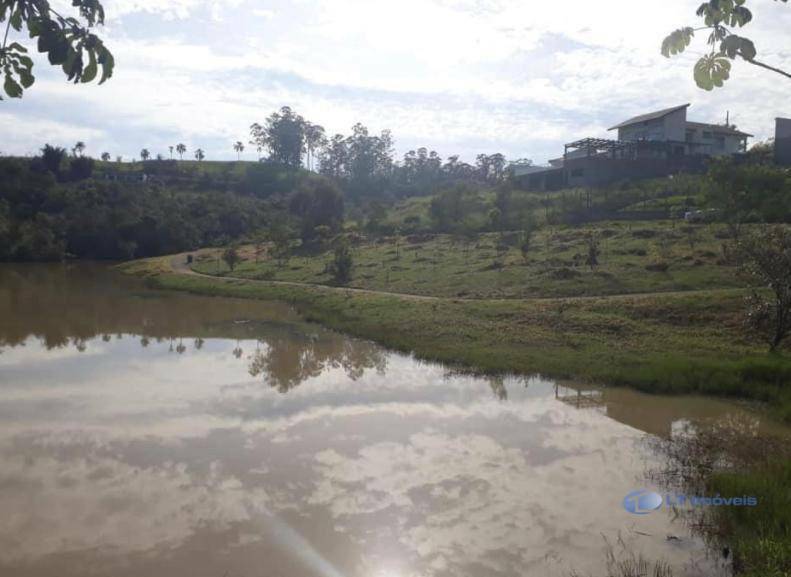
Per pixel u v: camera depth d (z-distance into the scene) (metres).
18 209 73.00
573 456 13.34
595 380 19.02
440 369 21.17
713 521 10.23
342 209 67.88
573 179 62.50
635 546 9.59
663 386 18.12
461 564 9.20
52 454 13.42
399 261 43.66
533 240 43.91
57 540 9.85
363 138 110.38
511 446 13.96
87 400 17.45
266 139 117.12
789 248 19.84
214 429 15.06
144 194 80.94
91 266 61.56
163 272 51.69
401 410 16.66
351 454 13.47
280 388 18.84
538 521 10.45
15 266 60.00
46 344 25.45
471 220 54.06
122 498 11.30
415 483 11.97
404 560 9.32
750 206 37.53
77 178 92.69
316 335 27.50
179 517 10.62
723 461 12.99
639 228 41.59
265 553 9.49
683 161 58.59
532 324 25.16
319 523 10.43
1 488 11.72
